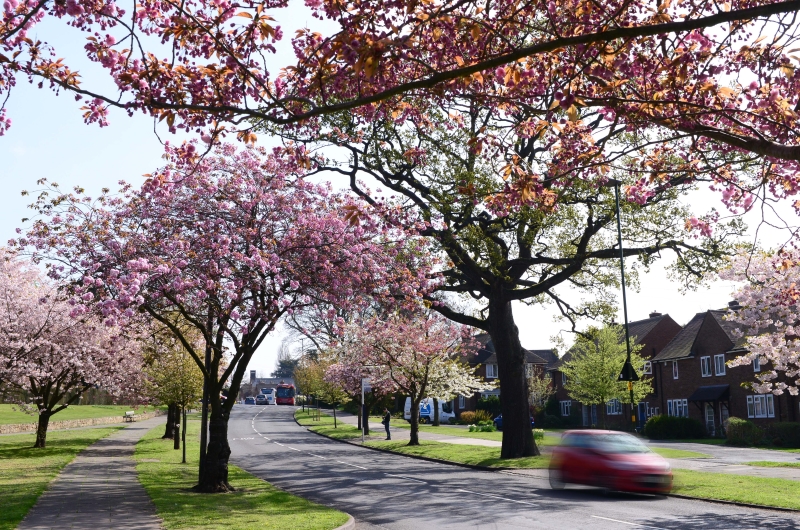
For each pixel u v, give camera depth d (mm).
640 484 17016
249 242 17953
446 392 42250
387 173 25922
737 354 49531
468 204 23125
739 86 9570
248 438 45688
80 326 29000
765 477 20391
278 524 12094
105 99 7883
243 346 18172
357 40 7297
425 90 9383
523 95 9344
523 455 28734
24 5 7988
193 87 8289
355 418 70250
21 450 30594
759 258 20953
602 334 51094
